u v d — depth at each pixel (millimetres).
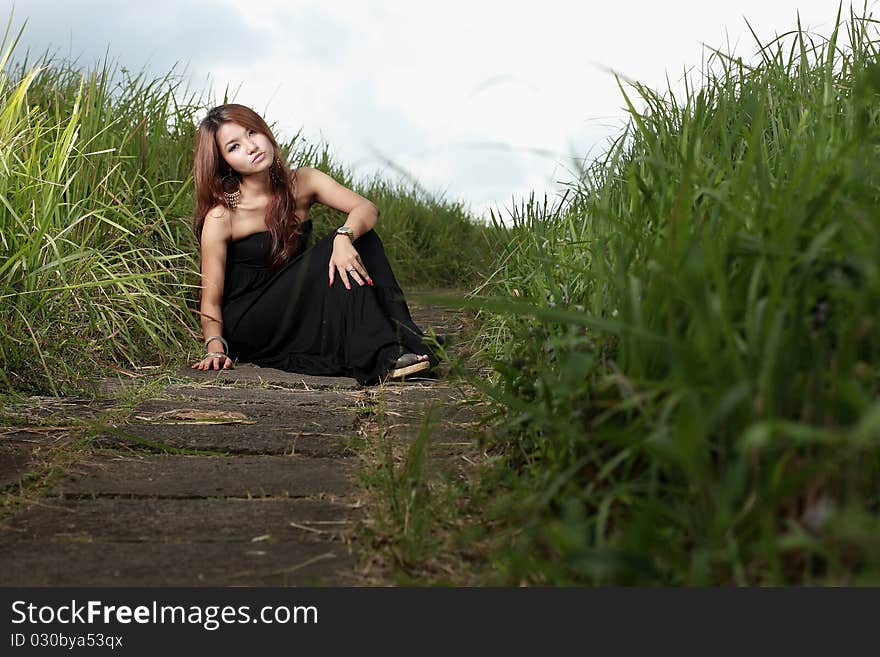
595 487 1522
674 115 2648
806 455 1249
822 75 2668
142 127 4625
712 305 1330
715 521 1251
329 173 7238
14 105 3549
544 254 2568
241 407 2826
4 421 2555
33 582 1488
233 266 3811
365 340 3436
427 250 8602
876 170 1537
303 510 1847
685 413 1218
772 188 1799
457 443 2262
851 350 1232
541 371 1953
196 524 1761
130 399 2918
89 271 3553
